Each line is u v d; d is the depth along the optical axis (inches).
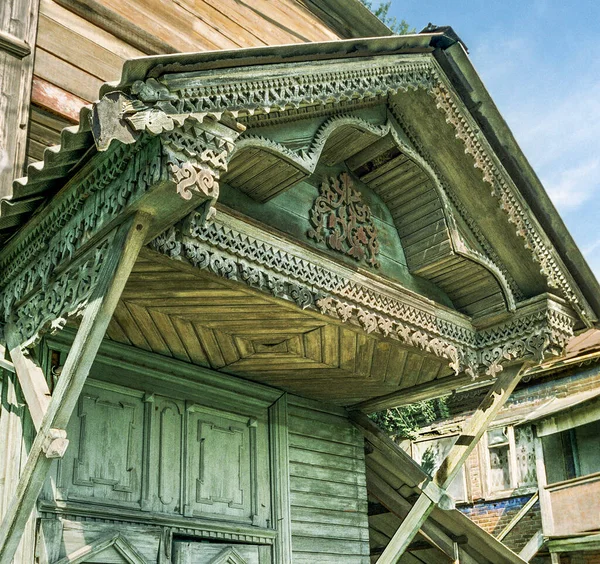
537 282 240.4
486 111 226.7
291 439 253.6
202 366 229.5
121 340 208.2
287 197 201.3
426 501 239.1
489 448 636.1
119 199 143.7
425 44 212.1
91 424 198.5
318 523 250.5
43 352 190.2
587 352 562.3
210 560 211.8
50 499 182.7
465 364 235.5
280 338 211.8
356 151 215.0
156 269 165.0
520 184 235.6
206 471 222.8
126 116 132.9
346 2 319.3
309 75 173.9
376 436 275.6
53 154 145.4
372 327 201.5
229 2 279.9
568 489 538.9
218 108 147.6
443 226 226.7
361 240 215.9
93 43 225.9
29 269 177.0
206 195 141.2
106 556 189.0
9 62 201.6
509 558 291.1
